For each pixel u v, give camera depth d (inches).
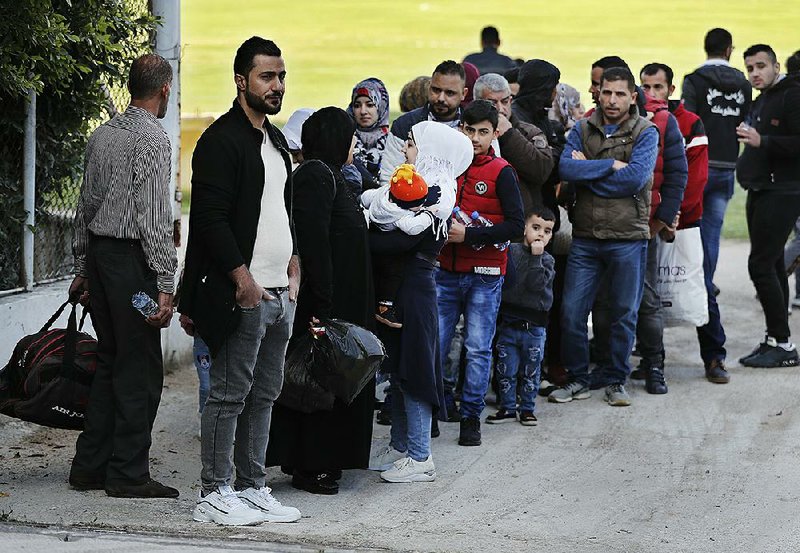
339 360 582.9
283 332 561.9
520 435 754.2
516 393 833.5
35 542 506.6
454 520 585.6
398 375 644.7
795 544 561.6
